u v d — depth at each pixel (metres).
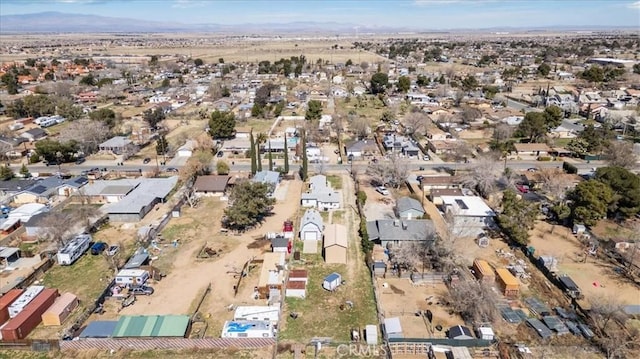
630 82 188.25
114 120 122.56
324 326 43.75
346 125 127.19
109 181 81.19
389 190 80.50
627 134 113.00
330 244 55.44
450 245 54.00
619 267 53.78
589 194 61.09
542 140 108.19
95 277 52.91
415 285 50.81
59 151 95.50
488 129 120.25
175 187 82.12
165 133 118.56
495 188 77.44
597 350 39.88
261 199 65.19
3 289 49.56
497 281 49.97
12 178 85.56
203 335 42.38
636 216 67.38
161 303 47.50
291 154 101.88
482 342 40.31
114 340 40.84
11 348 40.91
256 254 57.84
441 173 88.94
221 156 101.62
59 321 44.28
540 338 41.41
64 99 146.50
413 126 114.44
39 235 60.44
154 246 59.66
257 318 43.59
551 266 53.03
